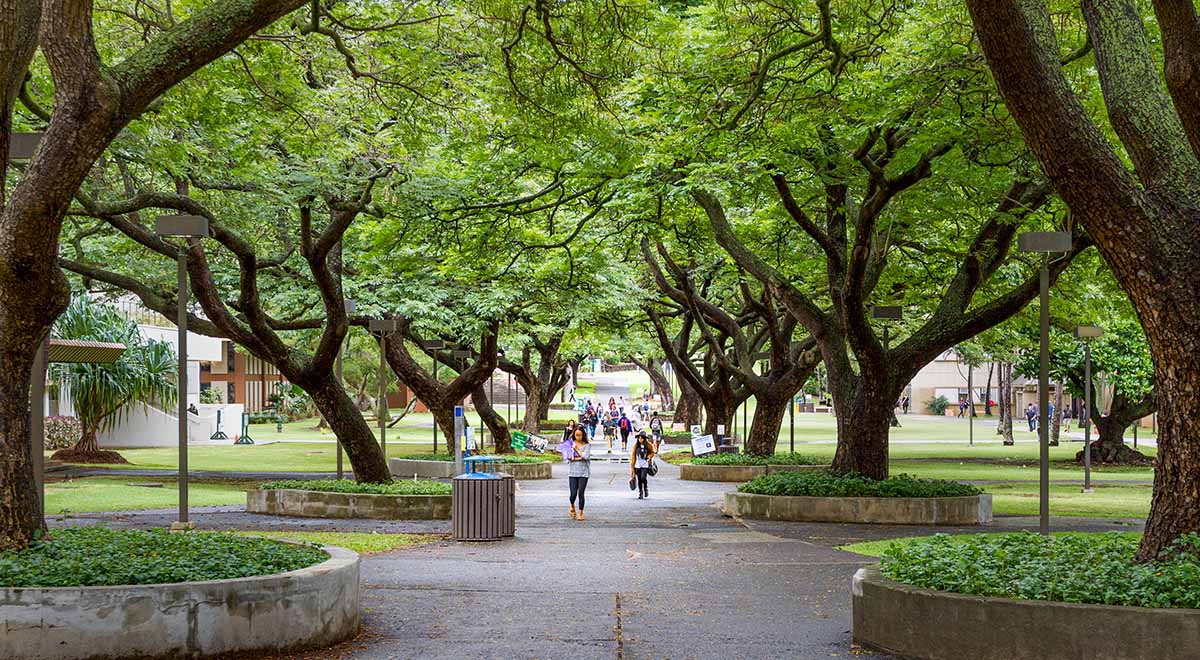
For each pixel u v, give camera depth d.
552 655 9.09
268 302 30.05
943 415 116.88
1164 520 9.31
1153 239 9.35
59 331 36.50
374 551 15.81
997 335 39.34
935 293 28.92
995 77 9.59
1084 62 16.30
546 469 35.75
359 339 45.81
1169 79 9.09
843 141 19.61
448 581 13.10
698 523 20.64
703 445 35.66
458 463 20.56
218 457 42.19
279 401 88.06
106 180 23.66
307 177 20.36
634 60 15.05
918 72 16.22
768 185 21.39
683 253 33.69
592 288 35.22
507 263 26.39
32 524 9.77
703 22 17.78
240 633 8.80
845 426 22.44
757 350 39.62
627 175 19.97
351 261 31.72
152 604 8.51
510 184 22.41
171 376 43.03
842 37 17.05
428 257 25.72
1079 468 38.88
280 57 18.16
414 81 17.58
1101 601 8.25
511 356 55.16
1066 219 19.34
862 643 9.51
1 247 9.53
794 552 16.11
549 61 15.52
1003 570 9.09
